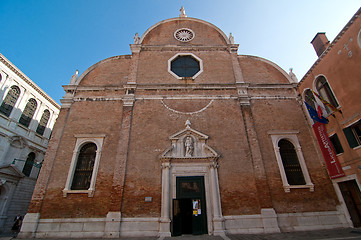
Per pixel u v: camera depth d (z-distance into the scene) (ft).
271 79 55.77
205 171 42.55
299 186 41.39
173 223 37.81
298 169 44.14
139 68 55.26
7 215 63.98
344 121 39.14
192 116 48.47
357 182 36.86
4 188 64.59
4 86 67.51
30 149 75.61
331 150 41.78
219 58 57.77
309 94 49.16
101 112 48.62
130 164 42.75
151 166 42.73
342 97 39.45
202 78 54.39
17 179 68.33
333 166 41.55
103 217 38.50
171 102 50.01
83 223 37.91
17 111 71.72
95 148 45.37
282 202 40.34
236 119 48.32
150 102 49.83
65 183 41.11
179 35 62.18
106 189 40.65
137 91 51.21
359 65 35.86
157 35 61.57
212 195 40.11
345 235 30.83
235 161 43.60
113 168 42.55
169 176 41.63
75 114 48.26
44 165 42.24
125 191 40.37
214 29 63.57
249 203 40.06
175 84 51.93
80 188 41.52
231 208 39.58
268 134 46.62
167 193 39.65
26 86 75.87
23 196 70.44
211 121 47.98
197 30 63.16
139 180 41.39
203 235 37.01
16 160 69.26
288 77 55.06
